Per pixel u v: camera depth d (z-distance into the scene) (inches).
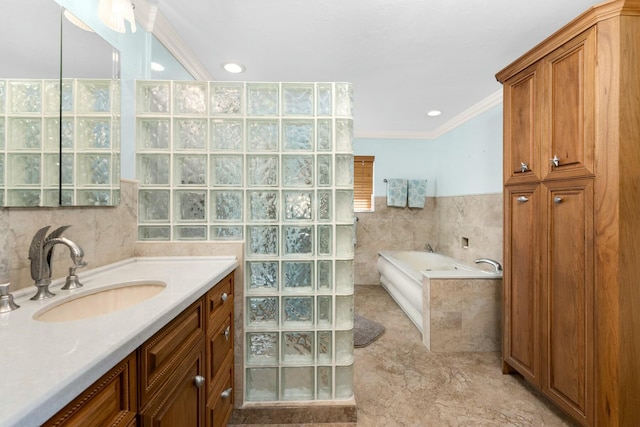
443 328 83.2
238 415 56.2
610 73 44.2
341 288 59.0
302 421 56.2
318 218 58.7
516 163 64.6
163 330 29.7
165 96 57.0
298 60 78.2
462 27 63.6
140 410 25.7
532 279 60.1
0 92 32.7
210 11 58.7
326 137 58.9
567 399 51.6
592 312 47.0
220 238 58.2
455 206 131.8
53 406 16.2
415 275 100.8
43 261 33.5
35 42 36.7
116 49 50.4
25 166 35.1
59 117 39.8
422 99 106.3
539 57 56.6
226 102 58.2
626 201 43.6
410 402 61.7
